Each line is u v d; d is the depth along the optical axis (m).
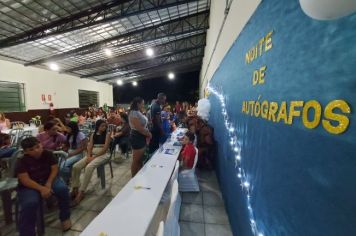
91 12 5.17
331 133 0.52
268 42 1.03
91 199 2.63
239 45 1.86
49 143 2.77
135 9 5.64
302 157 0.67
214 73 4.71
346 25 0.47
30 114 7.80
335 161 0.51
